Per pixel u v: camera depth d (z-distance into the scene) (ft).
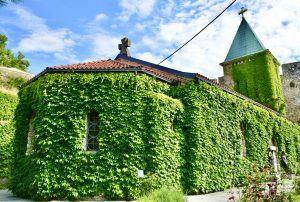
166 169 37.76
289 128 78.48
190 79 45.65
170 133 39.88
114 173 35.40
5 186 53.78
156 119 38.19
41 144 35.88
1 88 75.97
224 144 48.44
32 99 40.98
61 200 34.14
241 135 56.39
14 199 36.29
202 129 43.62
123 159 35.88
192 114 43.42
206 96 46.26
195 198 36.86
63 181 34.58
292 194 31.86
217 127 47.65
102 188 34.86
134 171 35.63
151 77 41.37
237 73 103.55
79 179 34.76
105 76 38.60
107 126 36.86
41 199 34.40
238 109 55.83
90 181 34.96
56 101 37.22
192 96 44.24
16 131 43.21
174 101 41.16
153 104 38.81
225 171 47.14
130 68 39.47
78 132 36.22
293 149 77.97
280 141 71.61
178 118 42.93
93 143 37.47
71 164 35.19
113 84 38.50
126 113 37.70
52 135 36.06
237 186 49.55
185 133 43.21
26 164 38.58
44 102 37.29
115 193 34.63
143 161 36.68
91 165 35.45
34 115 42.75
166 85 43.70
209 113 45.93
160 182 36.35
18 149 41.93
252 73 99.55
